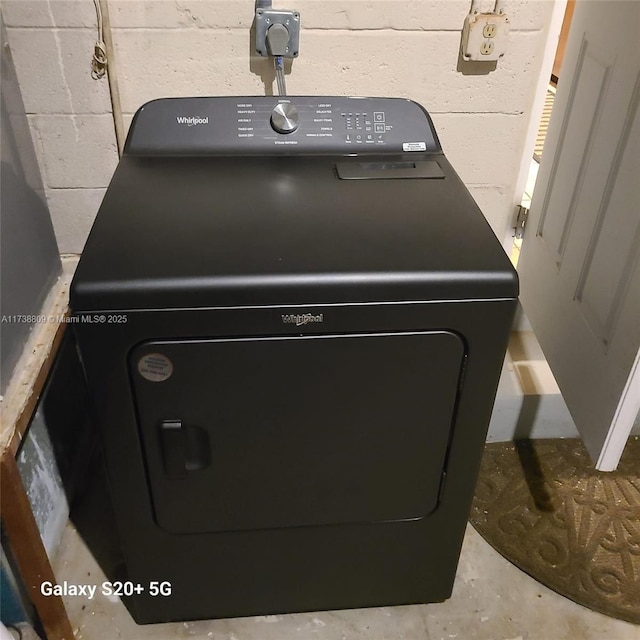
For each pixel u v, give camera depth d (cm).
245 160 134
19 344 127
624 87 129
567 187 154
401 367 108
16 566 131
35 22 140
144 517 124
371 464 121
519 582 156
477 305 103
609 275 131
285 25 144
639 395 124
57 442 158
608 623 148
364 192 123
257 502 124
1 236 121
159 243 104
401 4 146
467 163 171
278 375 107
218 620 147
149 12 142
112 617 146
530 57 155
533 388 184
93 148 158
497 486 178
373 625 147
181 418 110
